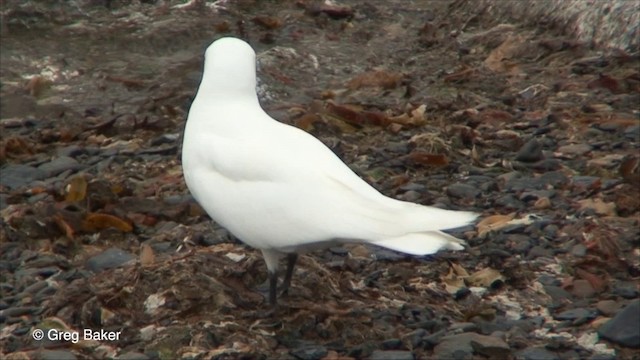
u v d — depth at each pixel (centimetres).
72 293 1009
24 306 1036
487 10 2011
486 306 1019
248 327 954
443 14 2077
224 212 927
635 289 1041
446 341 928
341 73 1861
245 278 1032
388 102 1672
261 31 2031
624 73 1691
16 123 1661
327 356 912
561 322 987
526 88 1686
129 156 1477
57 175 1430
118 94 1792
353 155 1426
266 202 898
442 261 1113
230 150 923
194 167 950
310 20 2080
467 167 1381
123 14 2058
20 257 1165
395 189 1310
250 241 921
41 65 1891
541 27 1905
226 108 955
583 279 1062
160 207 1262
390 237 851
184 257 1040
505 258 1109
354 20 2095
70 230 1192
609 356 921
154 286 994
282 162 898
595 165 1356
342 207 871
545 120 1534
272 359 908
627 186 1284
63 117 1692
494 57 1838
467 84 1738
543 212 1230
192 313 973
